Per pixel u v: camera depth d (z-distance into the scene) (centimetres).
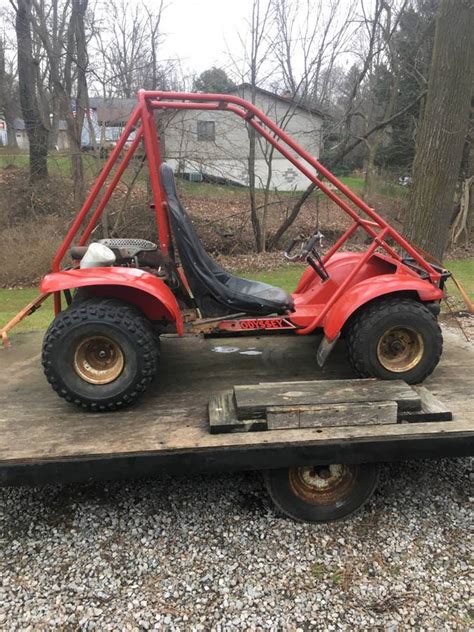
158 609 198
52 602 202
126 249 294
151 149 261
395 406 224
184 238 258
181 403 255
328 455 216
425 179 557
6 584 211
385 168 1548
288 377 288
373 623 191
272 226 1230
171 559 224
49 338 235
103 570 218
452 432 219
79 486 279
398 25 1177
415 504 261
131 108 999
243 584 210
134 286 236
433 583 209
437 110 537
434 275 281
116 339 237
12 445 213
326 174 273
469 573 214
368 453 217
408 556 224
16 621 193
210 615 195
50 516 255
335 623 192
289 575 214
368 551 228
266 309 276
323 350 270
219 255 1109
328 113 1305
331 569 217
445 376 286
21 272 895
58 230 989
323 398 228
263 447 212
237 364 310
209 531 241
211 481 281
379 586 208
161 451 208
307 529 241
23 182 1076
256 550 229
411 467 294
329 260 325
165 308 265
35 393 271
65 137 1286
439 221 562
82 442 215
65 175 1117
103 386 241
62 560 225
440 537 236
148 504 262
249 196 1234
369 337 257
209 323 271
